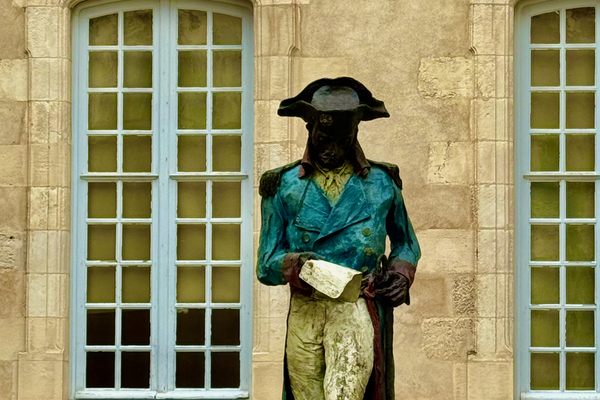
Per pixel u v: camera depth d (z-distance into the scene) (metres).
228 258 19.00
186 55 19.11
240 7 19.06
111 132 19.08
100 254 19.06
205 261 18.98
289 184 13.28
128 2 19.14
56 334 18.81
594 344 18.81
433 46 18.67
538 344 18.81
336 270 12.71
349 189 13.20
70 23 19.06
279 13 18.72
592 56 18.95
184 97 19.11
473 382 18.39
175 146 19.05
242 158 19.02
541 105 18.92
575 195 18.88
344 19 18.72
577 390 18.81
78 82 19.08
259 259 13.27
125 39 19.12
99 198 19.08
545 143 18.92
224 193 19.05
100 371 19.00
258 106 18.72
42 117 18.91
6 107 18.92
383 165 13.40
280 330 18.56
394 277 13.20
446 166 18.59
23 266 18.83
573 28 18.94
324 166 13.27
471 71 18.66
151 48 19.11
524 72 18.91
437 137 18.61
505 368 18.42
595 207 18.86
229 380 18.95
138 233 19.08
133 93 19.08
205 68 19.06
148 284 19.05
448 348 18.47
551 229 18.86
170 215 19.02
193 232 19.05
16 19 18.97
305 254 13.00
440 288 18.48
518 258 18.81
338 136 13.16
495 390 18.42
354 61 18.70
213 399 18.83
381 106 13.30
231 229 19.02
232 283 19.02
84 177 19.05
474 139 18.59
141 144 19.11
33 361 18.77
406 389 18.42
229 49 19.06
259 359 18.53
